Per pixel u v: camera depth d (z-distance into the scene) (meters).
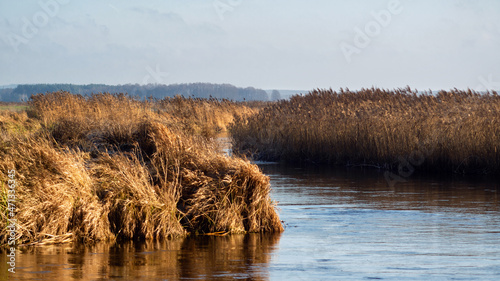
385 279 14.55
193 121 49.06
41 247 17.98
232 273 15.11
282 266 15.84
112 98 60.75
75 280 14.37
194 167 22.61
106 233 19.11
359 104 50.94
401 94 52.75
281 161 46.62
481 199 26.95
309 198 27.55
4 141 25.00
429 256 16.91
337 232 20.36
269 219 20.91
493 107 44.16
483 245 18.22
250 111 80.06
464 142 37.34
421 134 39.47
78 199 19.50
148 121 36.88
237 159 22.16
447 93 50.12
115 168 21.67
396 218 22.72
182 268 15.59
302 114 49.12
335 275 14.93
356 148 42.84
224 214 20.56
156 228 19.61
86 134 38.53
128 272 15.13
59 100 62.25
